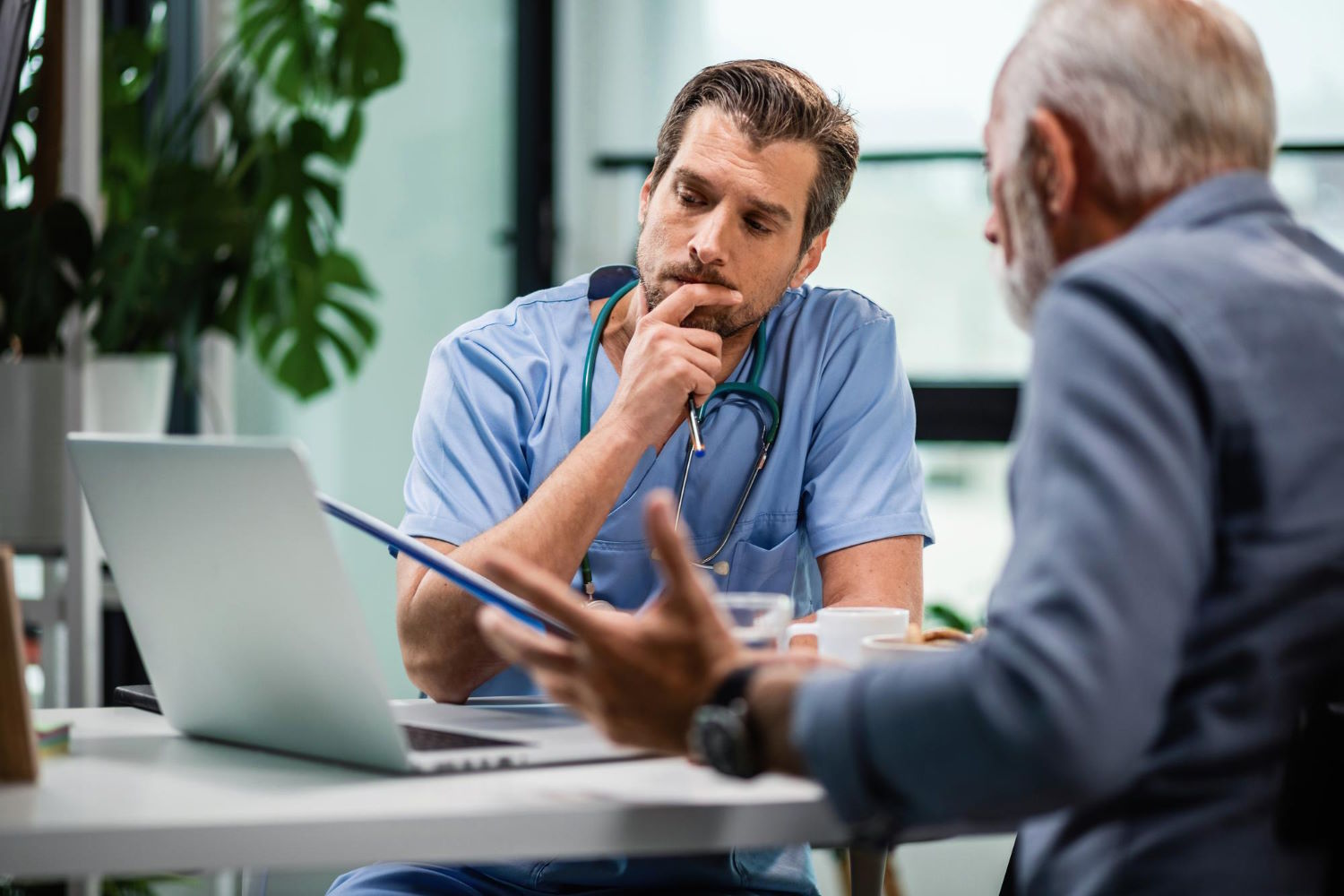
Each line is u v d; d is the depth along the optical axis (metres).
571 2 3.62
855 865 1.37
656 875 1.32
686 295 1.48
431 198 3.54
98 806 0.84
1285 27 3.14
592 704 0.86
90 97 2.38
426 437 1.57
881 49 3.38
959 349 3.37
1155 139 0.88
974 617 3.24
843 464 1.60
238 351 2.83
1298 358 0.80
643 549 1.56
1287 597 0.79
